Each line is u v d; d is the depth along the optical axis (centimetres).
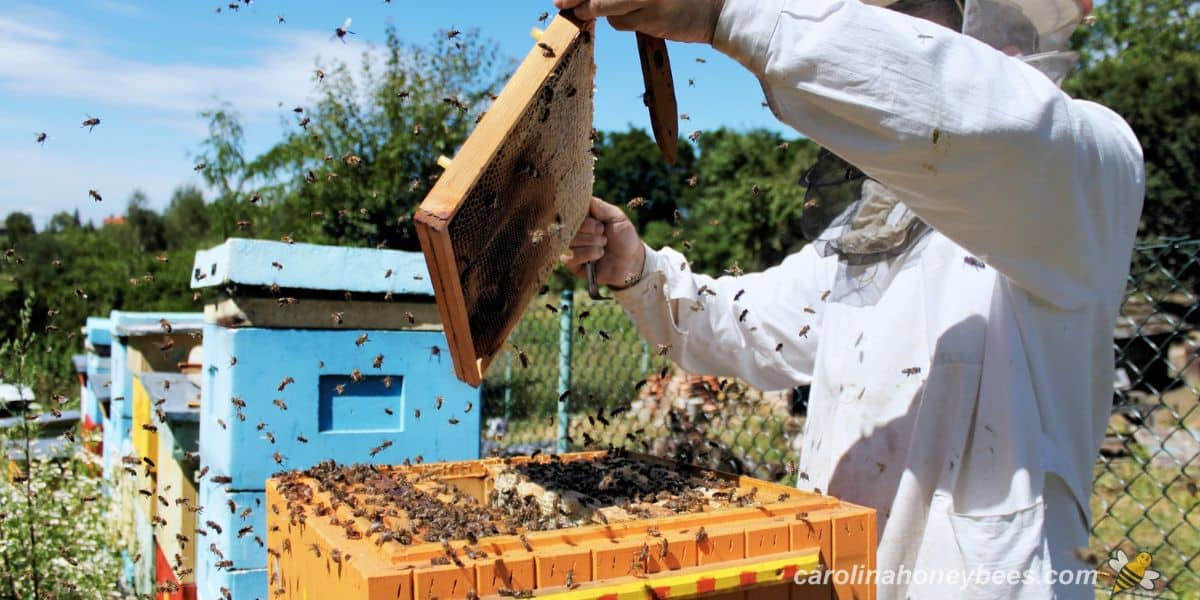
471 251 138
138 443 409
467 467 200
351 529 140
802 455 219
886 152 142
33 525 355
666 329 232
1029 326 169
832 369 208
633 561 129
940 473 176
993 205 147
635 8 142
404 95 277
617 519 148
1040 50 177
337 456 280
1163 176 1589
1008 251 155
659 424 438
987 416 169
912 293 192
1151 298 341
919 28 142
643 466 199
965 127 137
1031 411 166
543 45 137
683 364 241
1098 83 1694
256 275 259
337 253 274
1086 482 177
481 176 129
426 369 296
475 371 150
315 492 173
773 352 242
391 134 1126
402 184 1121
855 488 194
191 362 412
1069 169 147
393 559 121
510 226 150
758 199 1964
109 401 508
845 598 148
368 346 285
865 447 194
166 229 2962
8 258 337
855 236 190
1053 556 166
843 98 140
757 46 144
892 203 185
